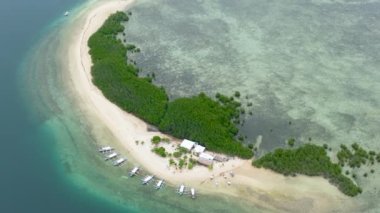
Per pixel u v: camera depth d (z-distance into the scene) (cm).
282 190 9106
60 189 9175
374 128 10738
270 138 10406
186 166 9575
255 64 12812
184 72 12462
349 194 9012
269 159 9638
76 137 10431
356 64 12900
